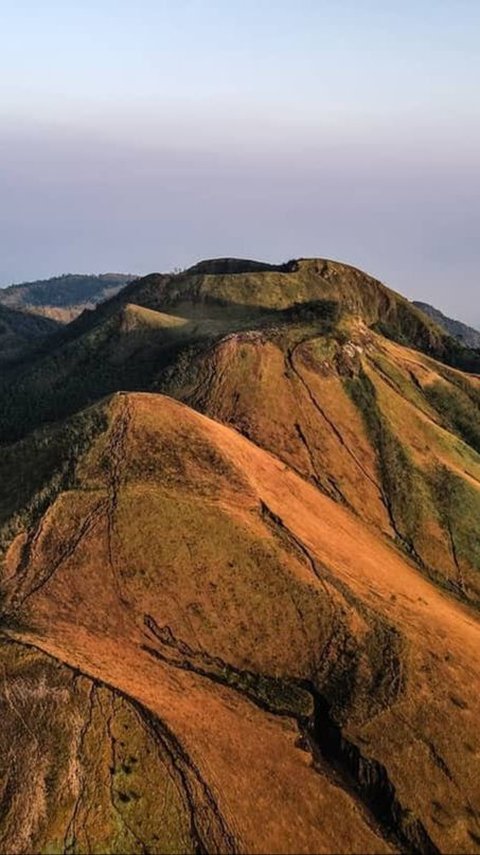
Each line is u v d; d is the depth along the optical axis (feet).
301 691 204.54
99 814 165.68
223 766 178.81
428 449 340.80
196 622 214.48
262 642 213.46
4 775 173.27
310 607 222.28
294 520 254.27
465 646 233.55
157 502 237.66
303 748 190.39
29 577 221.87
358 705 200.75
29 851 159.12
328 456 319.27
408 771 189.47
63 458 254.06
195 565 225.76
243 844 164.86
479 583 291.99
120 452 253.24
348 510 300.40
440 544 301.22
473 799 189.47
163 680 198.29
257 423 324.80
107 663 198.49
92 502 237.86
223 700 197.36
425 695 207.62
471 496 322.14
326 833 172.55
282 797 176.86
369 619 223.71
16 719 182.91
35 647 197.26
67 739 178.19
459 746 198.90
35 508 239.30
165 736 180.86
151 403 272.72
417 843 177.58
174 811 168.55
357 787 187.32
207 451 260.01
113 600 216.54
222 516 238.68
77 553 225.97
